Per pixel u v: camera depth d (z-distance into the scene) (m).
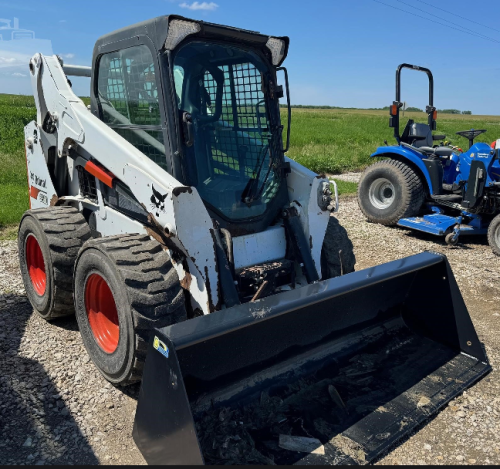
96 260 2.90
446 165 6.79
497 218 5.86
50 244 3.50
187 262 2.88
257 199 3.44
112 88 3.50
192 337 2.18
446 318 3.35
